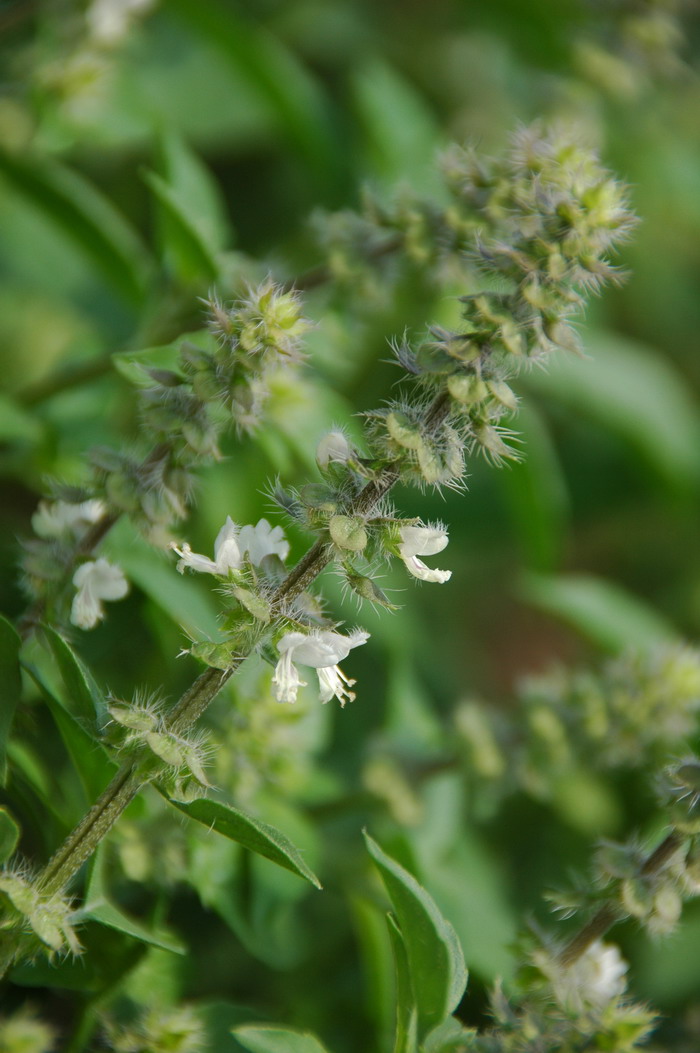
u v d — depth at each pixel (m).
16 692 0.40
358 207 0.56
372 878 0.47
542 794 0.46
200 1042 0.41
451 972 0.39
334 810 0.47
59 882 0.38
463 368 0.38
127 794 0.38
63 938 0.38
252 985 0.47
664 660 0.46
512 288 0.38
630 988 0.48
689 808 0.39
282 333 0.39
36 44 0.48
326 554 0.38
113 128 0.49
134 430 0.48
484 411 0.38
